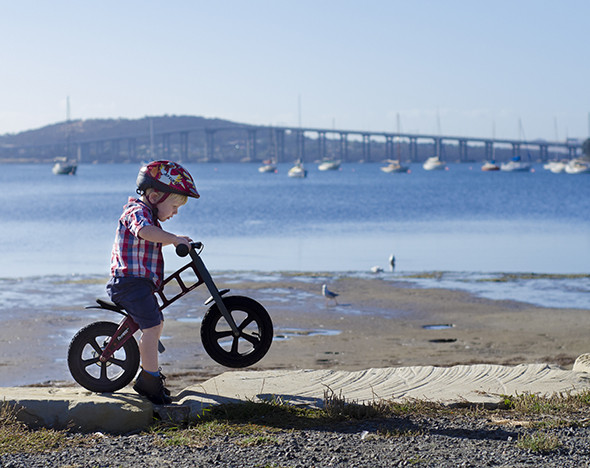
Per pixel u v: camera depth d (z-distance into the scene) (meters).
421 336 13.34
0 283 19.70
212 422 5.27
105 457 4.61
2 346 12.17
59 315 14.95
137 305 5.44
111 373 9.08
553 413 5.54
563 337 13.21
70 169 196.75
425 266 24.89
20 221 47.91
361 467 4.39
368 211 57.84
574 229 40.75
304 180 158.75
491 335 13.44
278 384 6.31
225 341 12.28
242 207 63.59
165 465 4.45
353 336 13.27
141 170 5.59
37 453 4.68
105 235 38.12
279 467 4.39
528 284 19.64
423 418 5.44
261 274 21.50
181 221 47.25
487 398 5.89
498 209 60.38
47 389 5.91
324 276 21.19
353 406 5.50
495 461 4.48
